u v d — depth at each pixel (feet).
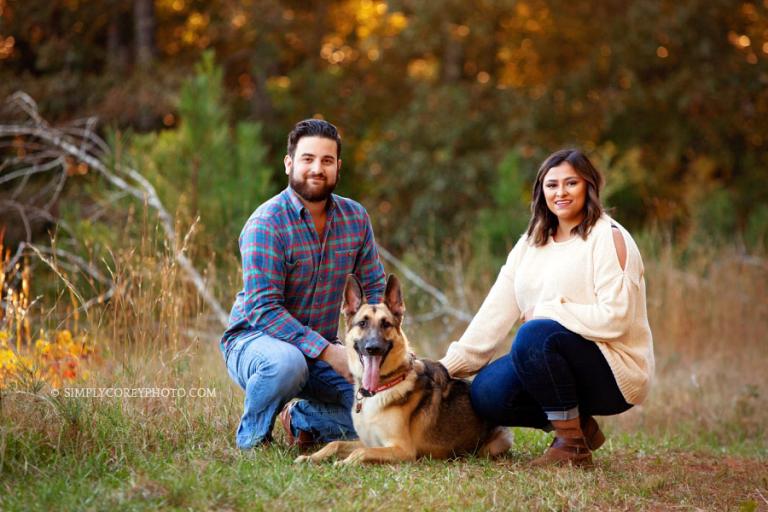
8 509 11.98
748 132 60.54
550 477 14.56
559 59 63.77
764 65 57.62
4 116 38.86
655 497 14.49
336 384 16.93
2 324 19.79
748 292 35.65
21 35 53.52
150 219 26.58
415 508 12.75
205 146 31.76
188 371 18.12
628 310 14.85
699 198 50.34
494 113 58.85
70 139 32.55
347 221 16.83
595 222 15.56
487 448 16.88
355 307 16.22
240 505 12.44
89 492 12.55
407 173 56.29
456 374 16.87
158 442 15.43
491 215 42.93
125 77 52.01
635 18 57.11
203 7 59.21
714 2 56.75
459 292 32.96
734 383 28.66
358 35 66.59
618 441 20.47
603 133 60.23
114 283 19.90
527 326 15.24
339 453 15.69
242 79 64.23
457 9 57.62
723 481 16.07
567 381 15.24
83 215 32.81
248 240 15.99
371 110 65.26
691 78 56.54
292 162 16.22
